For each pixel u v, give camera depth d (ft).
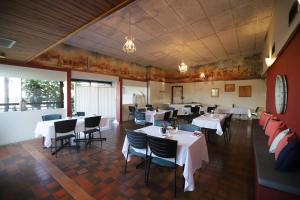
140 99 28.22
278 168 5.79
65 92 16.78
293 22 6.74
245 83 25.66
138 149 8.05
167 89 33.50
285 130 7.79
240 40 17.70
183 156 6.61
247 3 10.63
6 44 9.14
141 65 27.66
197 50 20.56
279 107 9.82
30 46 9.53
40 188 7.04
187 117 25.13
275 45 11.01
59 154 10.94
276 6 10.50
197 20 12.59
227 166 9.29
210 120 13.44
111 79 21.94
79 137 14.30
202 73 28.78
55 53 15.78
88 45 17.29
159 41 16.74
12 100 14.53
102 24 12.64
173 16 11.76
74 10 5.86
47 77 15.14
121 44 17.11
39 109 15.16
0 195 6.55
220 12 11.55
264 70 18.06
